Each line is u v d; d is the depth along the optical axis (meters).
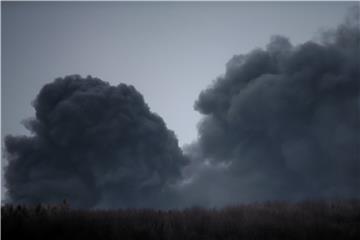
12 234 8.54
